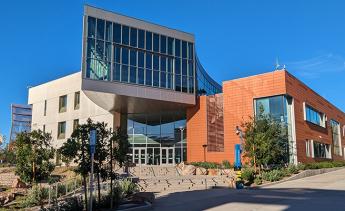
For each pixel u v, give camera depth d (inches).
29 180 697.0
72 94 1921.8
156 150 1702.8
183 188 951.6
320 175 1239.5
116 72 1395.2
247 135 1123.3
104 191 689.6
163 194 823.1
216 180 1074.7
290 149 1391.5
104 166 560.7
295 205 555.2
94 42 1357.0
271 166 1210.0
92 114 1795.0
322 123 1854.1
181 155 1660.9
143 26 1504.7
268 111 1445.6
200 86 1829.5
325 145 1846.7
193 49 1648.6
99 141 551.8
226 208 554.6
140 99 1470.2
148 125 1740.9
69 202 551.5
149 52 1505.9
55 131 1959.9
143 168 1421.0
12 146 761.6
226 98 1567.4
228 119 1542.8
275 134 1133.1
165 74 1536.7
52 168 719.7
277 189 855.1
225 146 1529.3
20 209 606.2
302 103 1560.0
